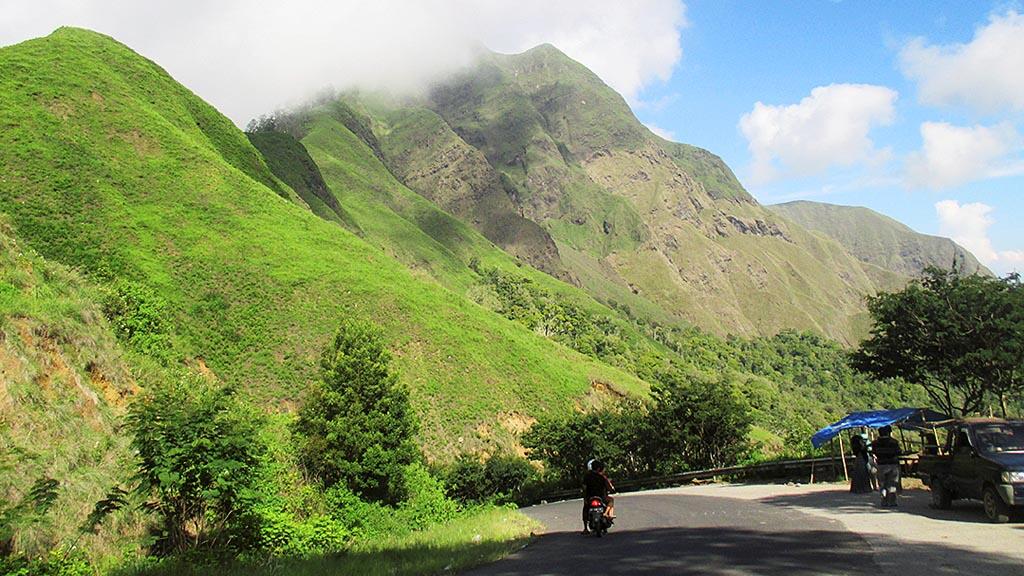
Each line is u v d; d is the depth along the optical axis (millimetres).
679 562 9609
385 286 72875
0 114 68812
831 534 11523
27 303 21719
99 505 11781
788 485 25359
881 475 15258
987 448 13109
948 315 27016
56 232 58125
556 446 44156
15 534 11445
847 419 21484
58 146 68562
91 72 86000
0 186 59688
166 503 12555
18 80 76625
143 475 12031
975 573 7953
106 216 63625
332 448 29781
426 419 57438
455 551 12688
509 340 76688
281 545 14039
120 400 22516
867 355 31422
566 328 192375
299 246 74125
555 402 69188
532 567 10188
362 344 33156
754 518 14969
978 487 12789
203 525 13000
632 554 10703
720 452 38625
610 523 13961
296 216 81875
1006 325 25266
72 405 17984
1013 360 24969
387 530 21984
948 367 27719
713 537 11961
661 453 39969
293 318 61969
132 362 25734
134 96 88312
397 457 30141
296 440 29609
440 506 28266
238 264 66438
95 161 69938
